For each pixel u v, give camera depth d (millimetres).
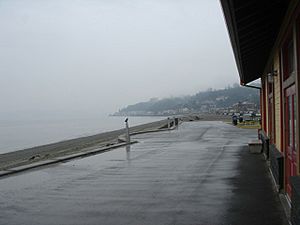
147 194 9414
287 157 8133
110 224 7117
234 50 9953
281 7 7195
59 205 8617
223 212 7629
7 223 7367
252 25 8008
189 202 8492
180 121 61562
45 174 13047
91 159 16969
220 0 5848
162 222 7117
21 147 36406
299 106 6172
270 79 11688
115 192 9758
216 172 12305
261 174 11727
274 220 7035
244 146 20375
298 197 5121
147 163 14953
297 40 6152
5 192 10141
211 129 38594
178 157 16484
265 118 17297
